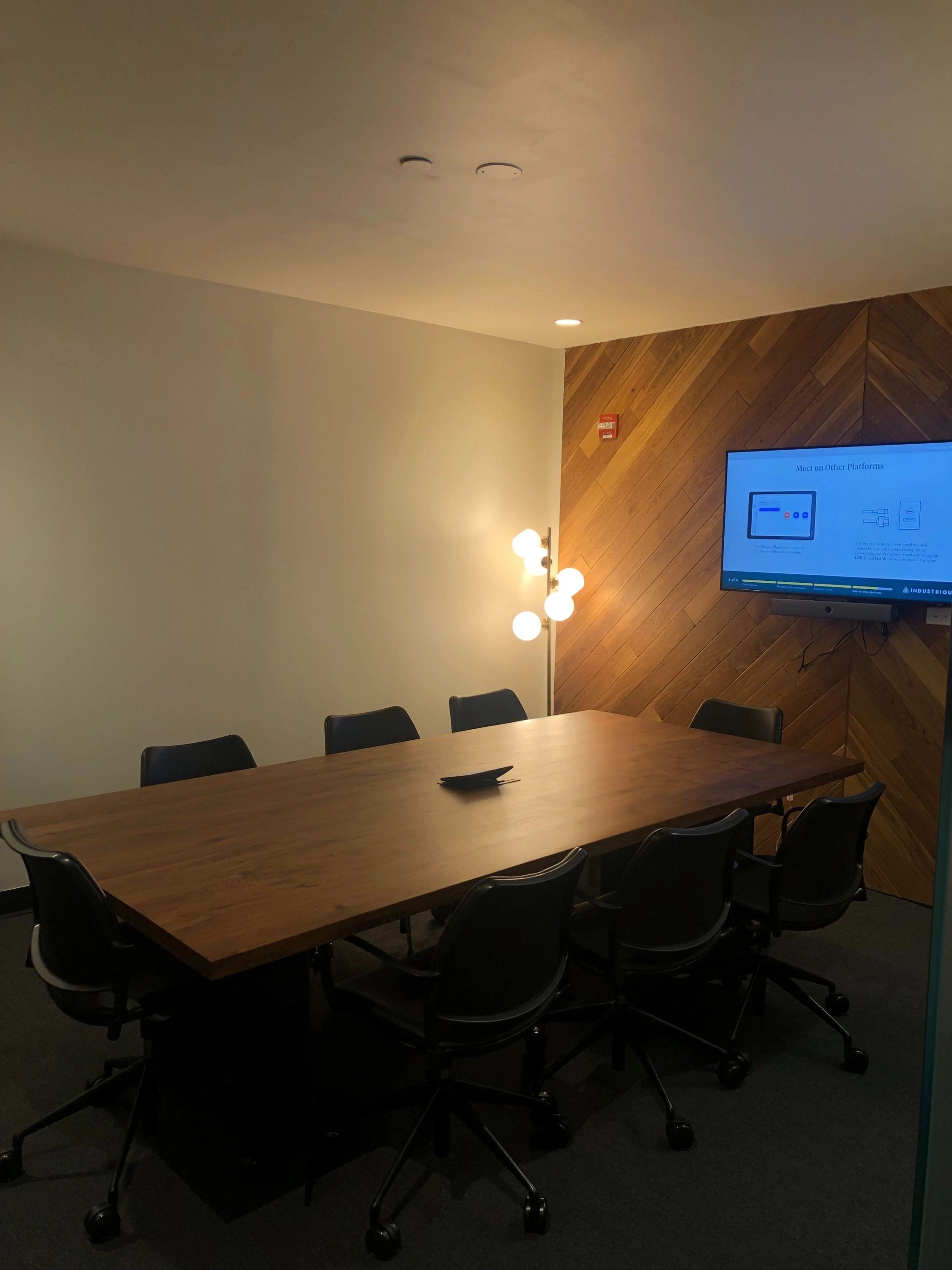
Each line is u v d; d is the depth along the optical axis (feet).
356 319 16.92
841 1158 8.50
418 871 8.00
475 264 13.50
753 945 11.21
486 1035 7.59
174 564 15.07
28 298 13.16
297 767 11.47
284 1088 7.72
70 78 7.74
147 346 14.39
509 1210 7.71
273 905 7.22
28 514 13.50
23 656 13.62
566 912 8.03
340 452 17.01
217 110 8.34
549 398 20.29
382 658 18.08
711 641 17.60
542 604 20.81
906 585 14.53
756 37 6.86
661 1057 10.19
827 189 10.02
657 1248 7.32
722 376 17.17
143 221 11.76
